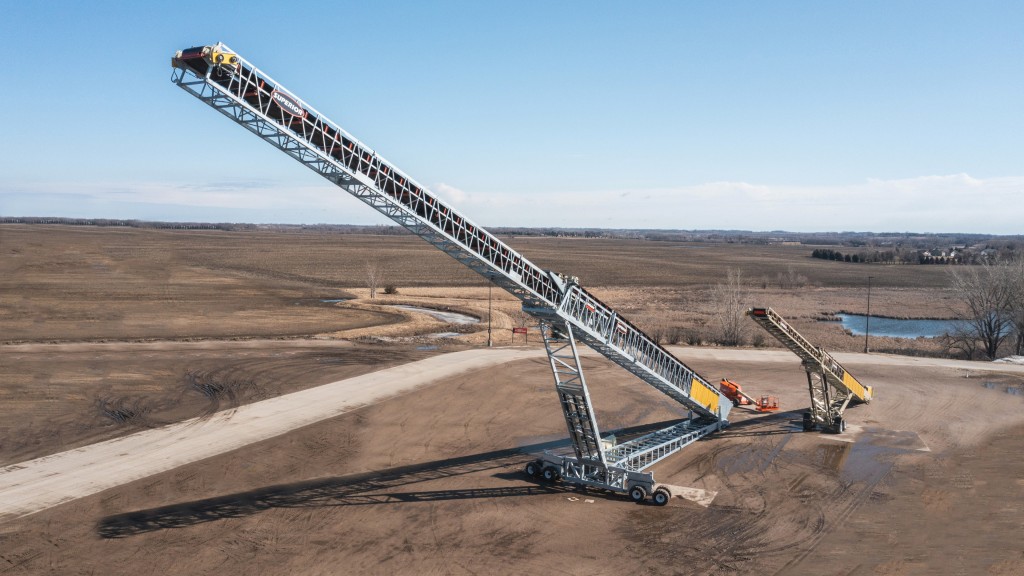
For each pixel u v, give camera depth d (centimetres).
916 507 3284
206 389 5534
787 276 18325
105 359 6556
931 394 5722
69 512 3173
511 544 2867
